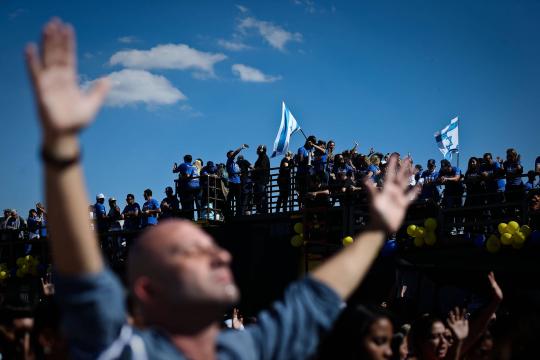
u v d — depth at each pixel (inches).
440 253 485.7
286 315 95.0
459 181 521.7
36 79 75.7
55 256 79.5
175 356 86.0
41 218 773.3
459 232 555.8
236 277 615.2
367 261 101.3
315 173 608.7
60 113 75.1
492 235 463.8
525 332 129.0
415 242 499.8
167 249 87.8
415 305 406.3
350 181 566.6
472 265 471.2
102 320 81.3
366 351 137.3
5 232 775.1
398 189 106.3
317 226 567.2
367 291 501.4
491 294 220.4
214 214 661.3
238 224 653.9
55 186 76.4
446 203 534.6
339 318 140.9
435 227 497.0
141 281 89.3
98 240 720.3
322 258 565.0
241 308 603.8
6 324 175.0
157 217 695.1
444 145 617.6
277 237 602.5
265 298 596.4
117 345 83.4
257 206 655.1
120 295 83.8
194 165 685.3
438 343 213.2
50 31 77.2
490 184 527.8
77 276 79.4
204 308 87.1
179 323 87.7
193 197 668.1
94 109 77.3
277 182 644.7
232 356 91.0
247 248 615.8
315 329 95.8
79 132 77.3
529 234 448.8
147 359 84.0
